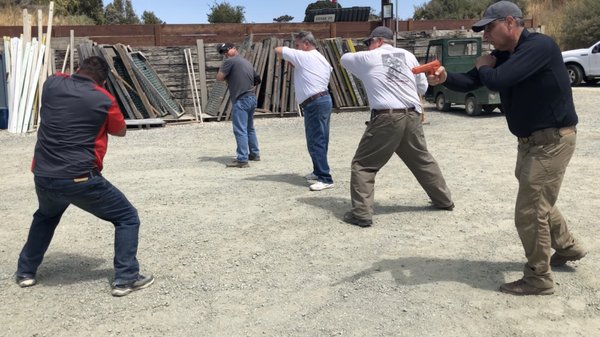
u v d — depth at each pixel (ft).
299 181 23.08
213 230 16.90
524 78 10.80
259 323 11.16
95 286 13.07
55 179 11.66
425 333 10.55
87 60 12.31
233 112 26.00
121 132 12.52
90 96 11.79
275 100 47.16
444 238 15.75
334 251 14.94
